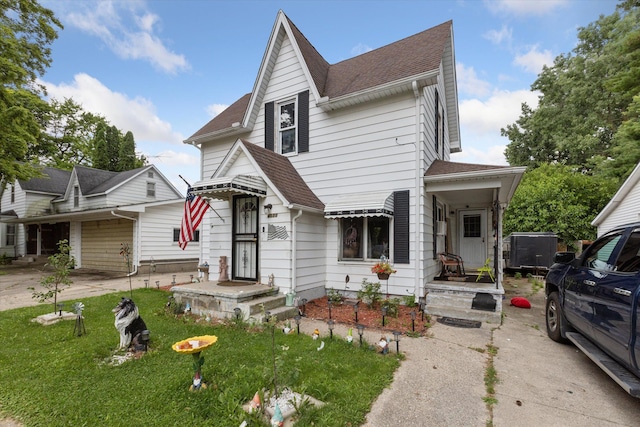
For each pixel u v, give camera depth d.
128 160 31.55
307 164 9.15
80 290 10.07
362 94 7.90
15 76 12.37
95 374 3.71
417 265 7.48
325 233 8.77
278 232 7.45
